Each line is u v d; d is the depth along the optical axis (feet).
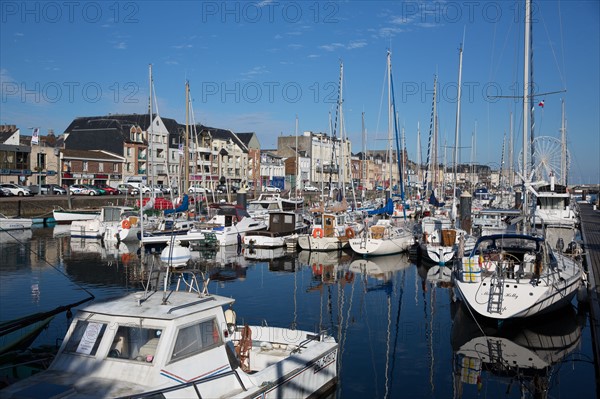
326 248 109.70
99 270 84.02
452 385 38.22
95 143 261.24
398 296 68.28
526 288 49.08
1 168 197.98
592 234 118.01
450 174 336.49
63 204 175.42
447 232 94.38
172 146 281.13
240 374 28.76
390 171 135.95
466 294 51.39
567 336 49.78
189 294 30.89
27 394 23.75
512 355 44.68
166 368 25.75
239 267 91.25
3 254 101.19
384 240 102.42
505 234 57.67
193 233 113.70
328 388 36.09
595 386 37.96
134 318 26.96
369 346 47.21
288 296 67.72
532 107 69.67
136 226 119.96
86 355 26.78
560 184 122.93
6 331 39.91
